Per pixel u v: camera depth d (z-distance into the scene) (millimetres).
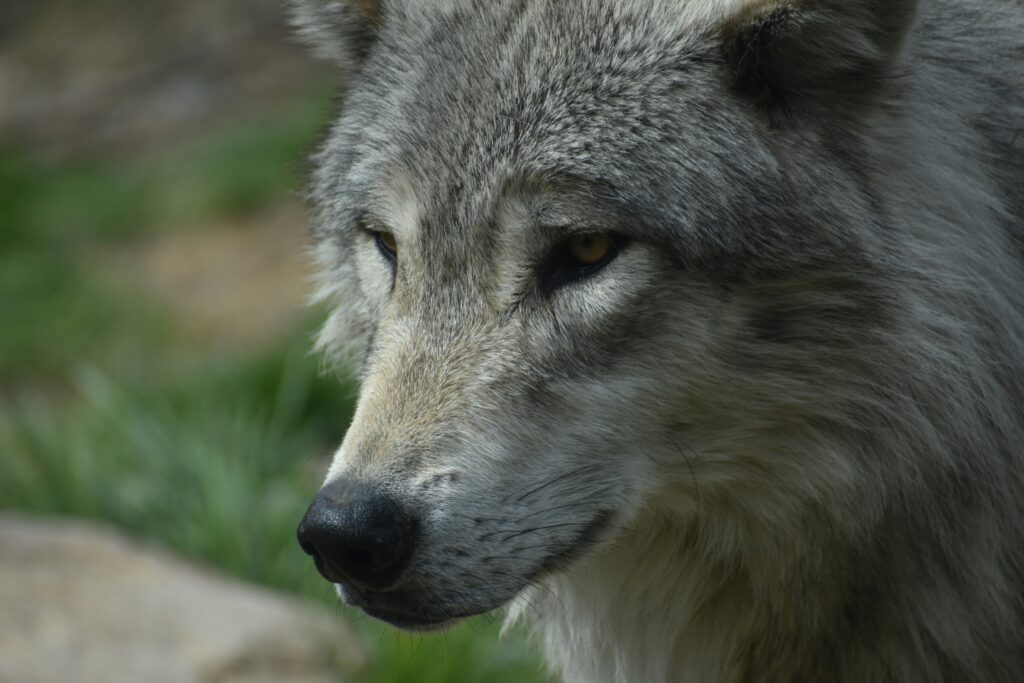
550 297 5613
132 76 30094
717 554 6086
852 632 6047
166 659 9148
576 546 5652
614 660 6605
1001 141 6207
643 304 5523
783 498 5852
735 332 5574
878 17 5551
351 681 9266
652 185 5539
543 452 5535
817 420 5715
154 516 12727
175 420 13984
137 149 27594
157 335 19219
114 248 23141
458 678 9250
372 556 5270
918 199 5789
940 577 5887
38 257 22781
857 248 5574
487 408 5504
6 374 18766
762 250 5516
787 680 6234
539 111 5715
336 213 6641
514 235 5637
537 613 6891
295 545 11812
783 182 5555
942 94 6027
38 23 32594
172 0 31812
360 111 6406
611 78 5719
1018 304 5980
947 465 5750
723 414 5676
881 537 5836
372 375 5730
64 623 9445
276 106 27750
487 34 5945
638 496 5730
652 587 6340
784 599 6070
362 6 6723
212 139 26703
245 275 21234
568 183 5574
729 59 5664
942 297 5711
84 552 10469
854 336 5613
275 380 14570
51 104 29688
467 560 5406
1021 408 5941
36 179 26641
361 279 6398
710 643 6367
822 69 5605
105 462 13492
